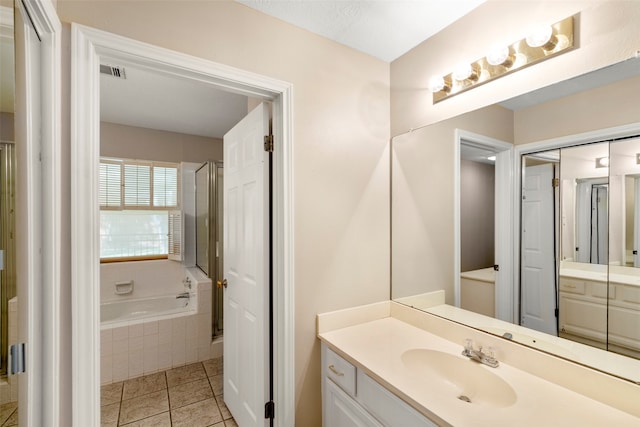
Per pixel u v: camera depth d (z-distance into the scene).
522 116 1.23
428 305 1.61
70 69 0.98
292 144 1.47
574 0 1.07
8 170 0.66
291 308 1.47
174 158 3.63
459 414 0.89
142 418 1.96
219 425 1.90
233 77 1.31
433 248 1.58
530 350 1.15
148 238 3.63
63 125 0.97
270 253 1.55
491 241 1.34
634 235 0.94
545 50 1.15
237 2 1.33
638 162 0.93
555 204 1.13
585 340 1.04
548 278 1.15
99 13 1.05
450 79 1.49
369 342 1.43
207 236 3.19
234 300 1.94
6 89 0.64
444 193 1.54
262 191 1.55
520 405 0.94
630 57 0.94
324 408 1.51
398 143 1.79
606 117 1.00
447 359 1.30
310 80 1.54
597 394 0.97
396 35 1.59
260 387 1.56
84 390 1.00
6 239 0.65
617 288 0.97
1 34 0.61
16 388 0.70
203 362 2.77
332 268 1.61
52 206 0.87
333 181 1.62
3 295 0.64
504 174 1.29
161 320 2.61
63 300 0.97
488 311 1.34
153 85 2.30
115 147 3.30
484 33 1.35
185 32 1.21
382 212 1.82
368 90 1.76
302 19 1.45
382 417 1.12
